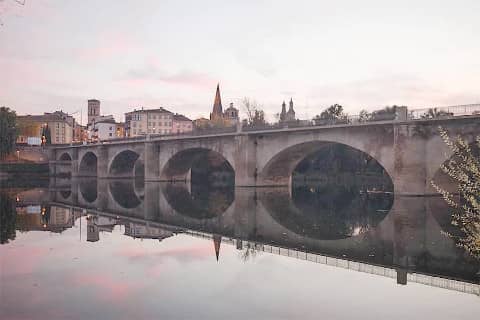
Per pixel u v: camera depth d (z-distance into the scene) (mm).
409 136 53094
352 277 21562
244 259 25453
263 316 15695
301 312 16172
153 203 61281
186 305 16750
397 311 16422
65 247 28406
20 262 23734
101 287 18984
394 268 23500
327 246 30391
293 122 69625
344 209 52656
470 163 19766
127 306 16562
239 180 75688
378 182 102312
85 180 122625
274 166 76875
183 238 32906
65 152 135500
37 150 142000
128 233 35094
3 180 120438
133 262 24094
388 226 37781
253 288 19281
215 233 35781
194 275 21422
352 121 61594
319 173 113500
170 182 102562
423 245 29969
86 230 36375
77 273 21375
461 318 15680
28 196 71375
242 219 44812
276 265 24016
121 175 122812
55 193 78250
